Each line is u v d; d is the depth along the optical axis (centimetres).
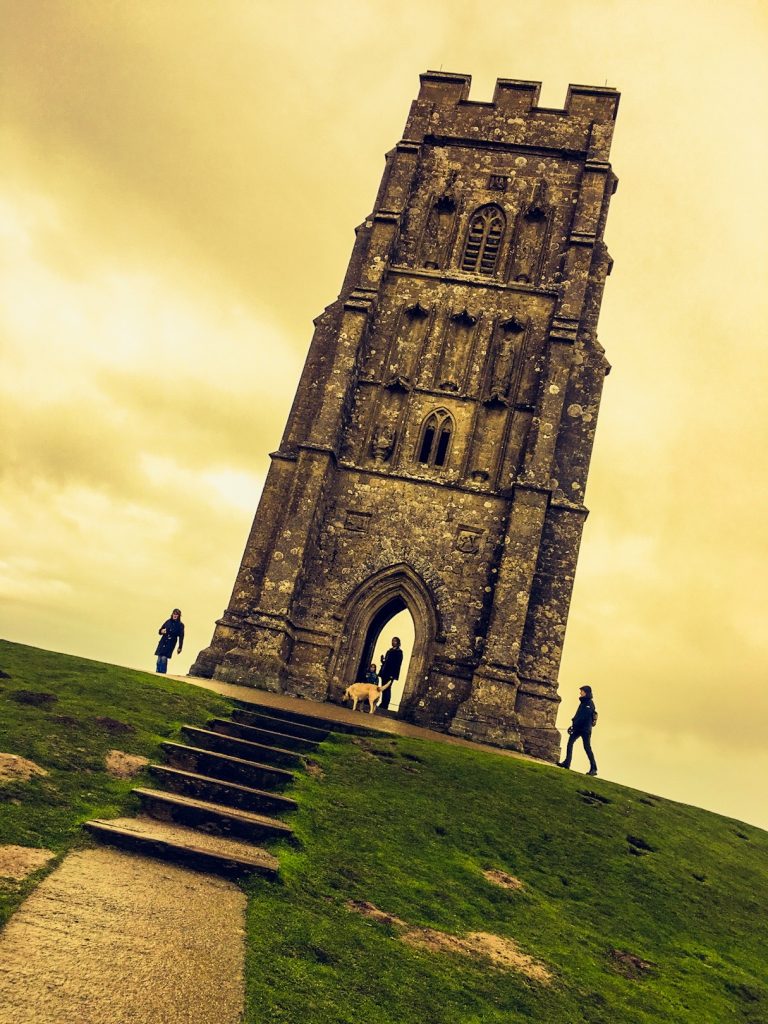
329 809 1505
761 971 1360
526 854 1588
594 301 3447
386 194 3525
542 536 3127
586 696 2561
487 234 3509
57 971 777
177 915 967
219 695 2109
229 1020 780
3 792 1170
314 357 3462
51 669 1912
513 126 3628
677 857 1777
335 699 2973
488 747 2655
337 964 972
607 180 3525
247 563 3155
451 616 3030
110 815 1209
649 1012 1104
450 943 1136
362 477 3203
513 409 3241
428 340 3366
